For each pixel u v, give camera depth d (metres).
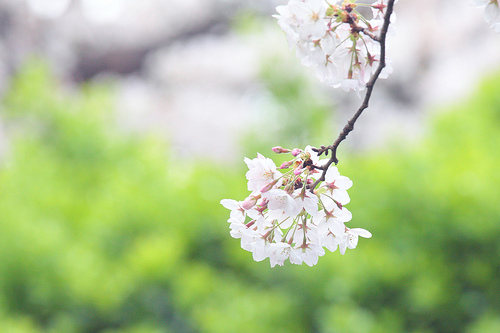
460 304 4.15
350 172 5.04
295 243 1.23
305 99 7.80
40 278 4.69
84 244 5.46
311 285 4.61
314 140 7.77
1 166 8.66
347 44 1.27
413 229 4.38
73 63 12.37
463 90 9.63
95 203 6.55
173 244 4.93
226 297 4.61
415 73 10.84
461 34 10.23
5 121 8.32
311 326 4.63
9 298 4.73
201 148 10.92
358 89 1.25
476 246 4.20
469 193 4.17
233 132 10.59
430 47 10.76
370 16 6.22
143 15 12.39
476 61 9.72
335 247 1.26
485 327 3.67
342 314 3.97
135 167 7.00
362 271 4.33
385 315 4.07
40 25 11.98
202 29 12.33
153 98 11.75
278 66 7.77
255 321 4.27
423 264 4.28
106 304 4.62
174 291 4.76
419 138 5.96
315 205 1.17
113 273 4.96
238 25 8.23
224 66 11.64
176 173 6.66
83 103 8.23
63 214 6.19
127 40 12.30
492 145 5.05
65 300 4.68
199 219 5.61
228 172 6.84
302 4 1.14
